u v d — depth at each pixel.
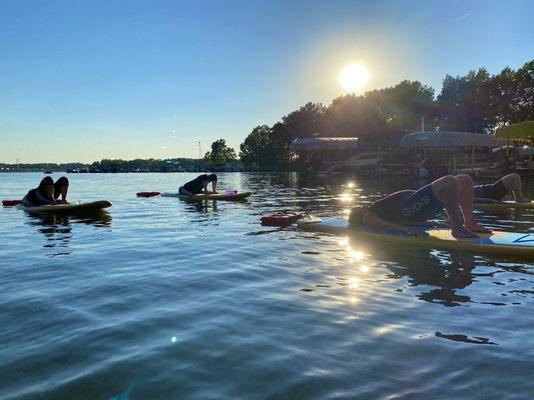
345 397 2.13
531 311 3.38
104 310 3.47
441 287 4.07
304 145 38.59
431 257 5.36
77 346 2.78
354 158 41.59
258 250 5.87
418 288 4.04
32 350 2.72
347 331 2.99
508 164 24.25
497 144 27.44
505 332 2.95
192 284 4.23
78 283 4.28
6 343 2.83
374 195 16.06
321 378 2.33
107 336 2.94
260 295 3.86
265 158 85.56
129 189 24.19
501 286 4.10
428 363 2.49
